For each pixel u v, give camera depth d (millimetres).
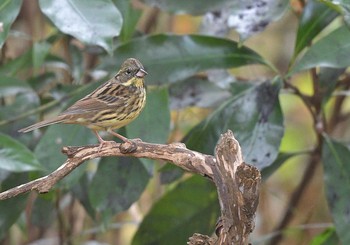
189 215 10602
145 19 14430
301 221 14805
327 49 8844
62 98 10508
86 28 8141
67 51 11711
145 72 9297
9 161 9008
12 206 10258
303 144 16812
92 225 14086
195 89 10734
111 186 10062
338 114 12539
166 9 9914
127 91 9156
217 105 10656
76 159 7473
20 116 10352
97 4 8234
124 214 15188
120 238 15375
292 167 16547
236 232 6883
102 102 9047
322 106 10203
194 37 9688
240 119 9312
